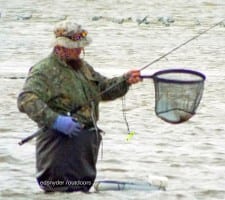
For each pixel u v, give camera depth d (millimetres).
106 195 23797
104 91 24109
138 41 103812
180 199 23906
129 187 24875
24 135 36875
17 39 103438
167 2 168625
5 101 49812
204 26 130000
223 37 110188
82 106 23797
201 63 81750
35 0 166875
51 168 23766
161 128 40219
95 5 162625
